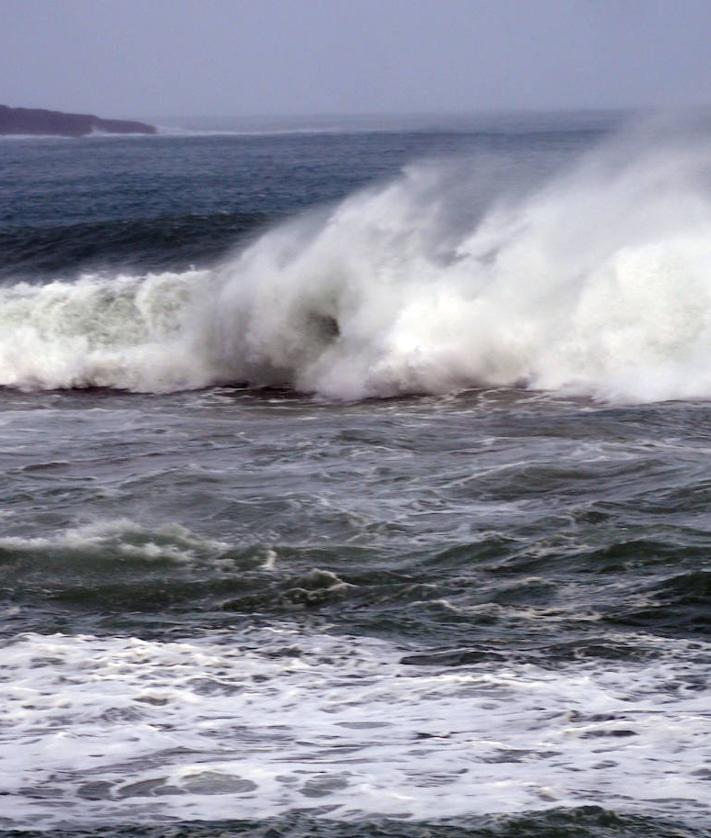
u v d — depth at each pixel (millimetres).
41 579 27562
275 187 162000
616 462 35500
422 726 19672
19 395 54781
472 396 49281
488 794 17109
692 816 16391
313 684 21641
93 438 42031
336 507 32062
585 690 20953
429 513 31547
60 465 37938
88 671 22375
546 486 33594
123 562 28406
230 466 36906
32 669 22484
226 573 27688
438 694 21000
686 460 35406
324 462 36875
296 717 20203
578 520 30297
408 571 27516
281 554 28688
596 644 23219
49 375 57312
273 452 38406
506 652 22938
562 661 22422
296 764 18328
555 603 25469
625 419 42031
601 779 17500
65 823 16641
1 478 36406
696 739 18766
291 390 53312
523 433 40375
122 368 56844
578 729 19297
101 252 75250
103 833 16328
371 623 24703
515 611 25125
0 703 20922
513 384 50938
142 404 51219
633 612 24766
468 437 39875
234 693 21297
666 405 44406
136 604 26234
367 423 43094
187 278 58562
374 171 191000
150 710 20594
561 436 39625
